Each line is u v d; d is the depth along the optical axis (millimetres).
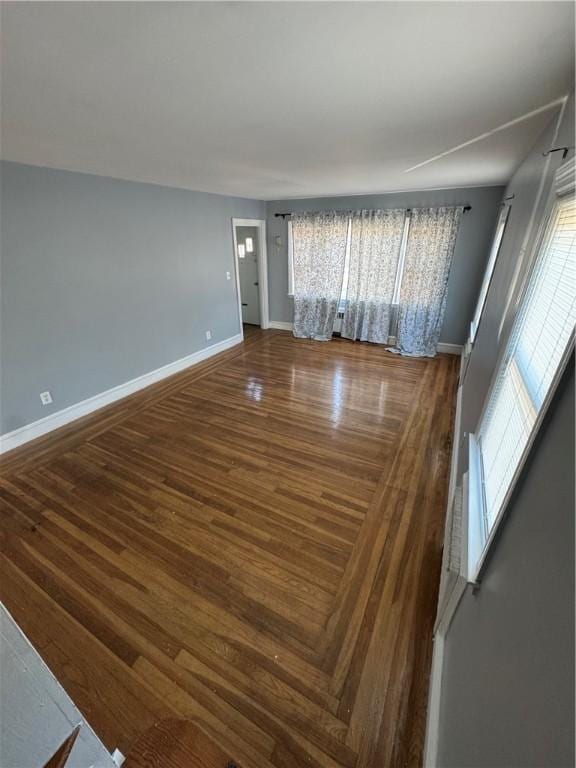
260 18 881
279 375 4391
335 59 1113
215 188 4113
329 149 2275
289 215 5531
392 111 1588
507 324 1624
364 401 3656
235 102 1474
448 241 4496
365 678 1344
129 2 801
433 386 3982
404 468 2574
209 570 1791
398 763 1127
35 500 2271
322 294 5629
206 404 3637
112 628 1522
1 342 2699
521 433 1064
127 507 2211
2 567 1802
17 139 1986
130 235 3566
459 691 960
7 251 2637
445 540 1845
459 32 958
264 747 1167
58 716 604
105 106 1501
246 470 2570
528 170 2096
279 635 1495
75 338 3230
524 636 610
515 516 809
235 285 5367
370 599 1641
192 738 849
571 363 625
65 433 3086
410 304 4926
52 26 905
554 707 451
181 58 1097
